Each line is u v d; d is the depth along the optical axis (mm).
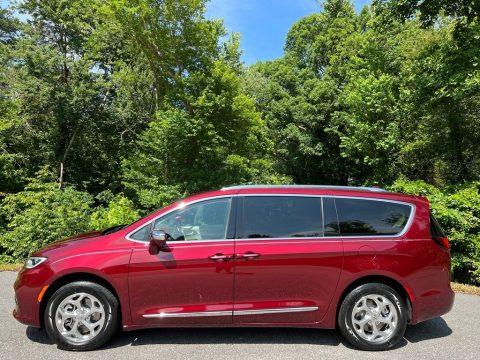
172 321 4359
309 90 28891
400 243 4523
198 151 15625
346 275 4406
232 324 4387
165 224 4527
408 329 5070
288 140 28875
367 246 4465
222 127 15891
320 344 4496
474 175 13484
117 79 18969
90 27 20438
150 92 19828
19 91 18641
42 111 19719
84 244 4488
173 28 16062
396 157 15945
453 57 11781
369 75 16531
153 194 14859
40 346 4348
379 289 4426
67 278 4410
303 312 4402
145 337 4621
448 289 4629
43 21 20953
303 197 4652
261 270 4367
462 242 9078
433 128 14039
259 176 18125
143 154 16422
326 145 28984
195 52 16422
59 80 20031
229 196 4625
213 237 4461
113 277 4297
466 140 13570
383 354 4266
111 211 11102
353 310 4402
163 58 16969
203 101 14789
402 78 15906
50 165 19984
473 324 5273
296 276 4391
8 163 17469
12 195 13812
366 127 15492
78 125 20469
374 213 4648
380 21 13875
